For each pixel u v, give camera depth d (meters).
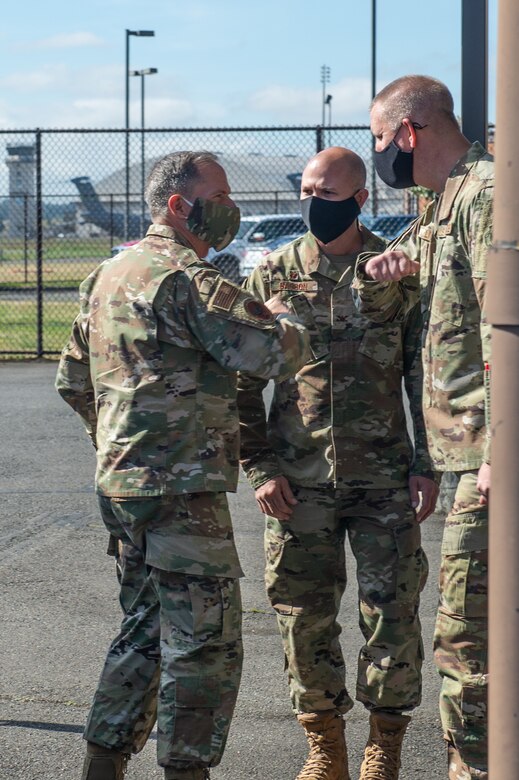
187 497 4.18
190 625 4.15
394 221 27.39
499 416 2.53
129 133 19.02
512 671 2.52
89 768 4.40
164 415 4.19
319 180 4.66
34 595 7.61
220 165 4.42
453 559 4.18
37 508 10.04
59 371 4.77
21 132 19.44
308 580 4.84
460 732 4.18
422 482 4.72
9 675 6.17
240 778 5.01
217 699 4.16
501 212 2.52
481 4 7.30
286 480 4.81
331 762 4.84
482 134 7.38
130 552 4.50
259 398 4.86
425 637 6.84
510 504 2.52
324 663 4.86
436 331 4.24
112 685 4.45
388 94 4.38
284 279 4.85
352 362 4.73
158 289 4.21
